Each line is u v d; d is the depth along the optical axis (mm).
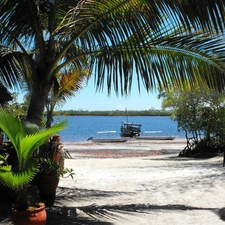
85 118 151750
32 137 3797
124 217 5352
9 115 3861
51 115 13547
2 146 6594
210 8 4246
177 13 4555
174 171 11164
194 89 6191
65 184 8695
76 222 4965
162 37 5453
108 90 6047
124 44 5477
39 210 3975
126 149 26484
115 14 5195
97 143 33094
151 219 5285
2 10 5371
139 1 4789
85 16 5188
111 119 139750
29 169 3629
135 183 8938
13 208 3988
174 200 6809
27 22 5594
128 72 5820
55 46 5441
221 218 5391
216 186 8156
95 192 7496
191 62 6000
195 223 5113
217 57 5871
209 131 20688
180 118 21266
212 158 18703
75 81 12938
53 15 5527
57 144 7281
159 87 5902
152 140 38281
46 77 5707
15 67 6508
